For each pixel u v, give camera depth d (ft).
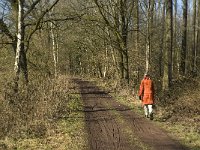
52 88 63.00
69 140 39.65
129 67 111.55
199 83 70.08
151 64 107.96
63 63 196.44
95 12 108.88
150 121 51.11
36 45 98.99
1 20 67.51
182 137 40.88
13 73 59.52
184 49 103.81
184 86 72.64
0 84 54.70
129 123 49.98
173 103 61.52
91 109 64.23
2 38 70.95
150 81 53.52
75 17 75.10
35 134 42.09
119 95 87.76
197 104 55.98
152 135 42.34
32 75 76.02
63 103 62.69
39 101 53.88
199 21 124.26
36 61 95.55
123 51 103.50
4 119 45.47
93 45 154.92
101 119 53.36
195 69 100.12
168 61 71.41
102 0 105.50
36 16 72.49
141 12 110.32
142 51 111.34
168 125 47.70
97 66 169.07
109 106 68.23
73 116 55.47
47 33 104.17
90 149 36.27
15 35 69.31
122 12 101.50
